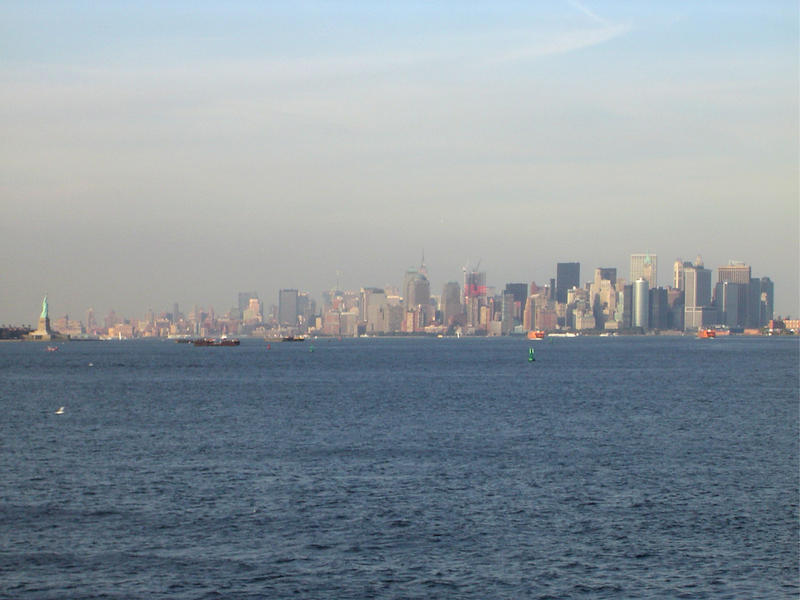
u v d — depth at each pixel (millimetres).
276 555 52844
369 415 126812
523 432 106000
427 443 96250
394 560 52094
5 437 102125
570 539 56281
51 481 73688
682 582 48594
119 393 174750
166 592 46812
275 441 98062
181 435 103812
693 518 61219
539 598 46375
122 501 66125
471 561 51969
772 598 46344
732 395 163375
